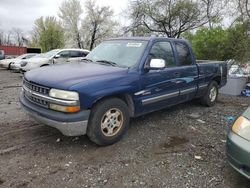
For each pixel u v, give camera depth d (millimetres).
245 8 11328
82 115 3730
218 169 3588
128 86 4273
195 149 4199
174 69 5242
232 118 5895
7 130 4770
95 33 46062
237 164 2979
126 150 4082
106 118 4094
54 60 14703
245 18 11266
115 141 4289
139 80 4473
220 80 7102
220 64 7004
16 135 4547
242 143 2945
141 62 4586
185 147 4262
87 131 4004
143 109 4711
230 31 11914
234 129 3150
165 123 5391
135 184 3207
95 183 3207
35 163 3625
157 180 3299
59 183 3188
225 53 11953
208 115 6094
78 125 3729
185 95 5715
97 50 5453
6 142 4254
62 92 3670
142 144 4316
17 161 3664
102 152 3992
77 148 4105
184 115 5988
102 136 4051
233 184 3244
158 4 26109
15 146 4117
